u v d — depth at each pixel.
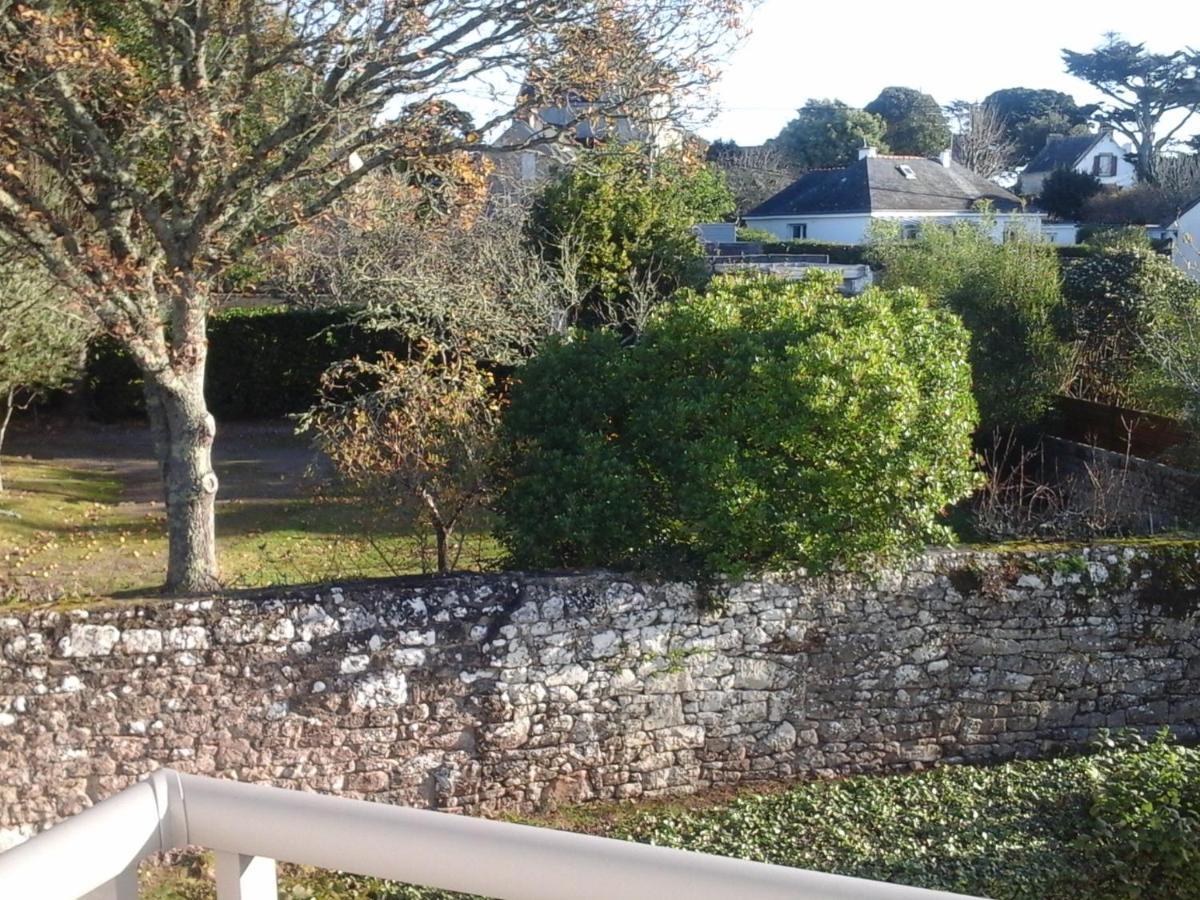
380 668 8.24
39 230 8.96
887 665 9.16
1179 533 10.50
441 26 9.17
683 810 8.61
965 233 20.34
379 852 1.71
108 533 15.17
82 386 23.53
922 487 8.91
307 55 9.27
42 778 7.75
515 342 16.97
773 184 48.91
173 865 7.26
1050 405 17.92
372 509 11.39
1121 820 7.70
